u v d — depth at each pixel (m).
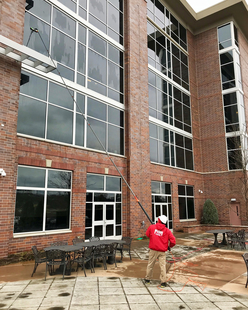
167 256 9.56
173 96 20.03
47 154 10.40
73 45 12.47
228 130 21.25
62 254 6.54
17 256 8.52
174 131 19.42
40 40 10.95
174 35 21.53
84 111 12.46
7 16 9.41
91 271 7.13
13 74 9.41
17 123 9.68
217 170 21.28
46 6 11.39
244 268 7.72
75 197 11.20
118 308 4.61
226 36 22.58
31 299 5.01
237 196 19.98
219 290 5.68
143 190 15.00
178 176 18.81
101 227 12.40
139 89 15.94
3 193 8.59
